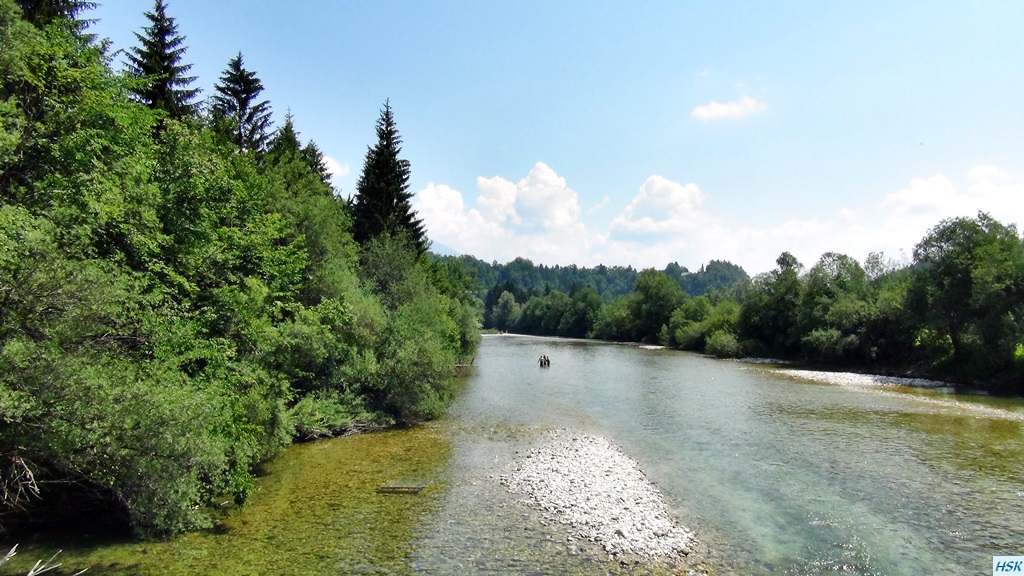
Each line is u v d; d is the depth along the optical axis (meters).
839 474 16.91
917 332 48.75
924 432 23.19
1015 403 31.70
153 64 26.66
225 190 17.38
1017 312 38.34
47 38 13.05
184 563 10.25
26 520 10.59
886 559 11.08
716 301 117.88
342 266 29.44
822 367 55.22
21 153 11.25
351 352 24.59
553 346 89.50
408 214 47.75
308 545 11.29
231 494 14.20
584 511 13.52
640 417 26.48
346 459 18.45
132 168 13.01
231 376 14.25
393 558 10.73
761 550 11.40
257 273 19.17
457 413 27.38
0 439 8.25
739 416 26.88
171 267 13.54
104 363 9.15
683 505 14.09
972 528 12.69
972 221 42.78
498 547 11.33
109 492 11.06
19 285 7.58
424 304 34.31
